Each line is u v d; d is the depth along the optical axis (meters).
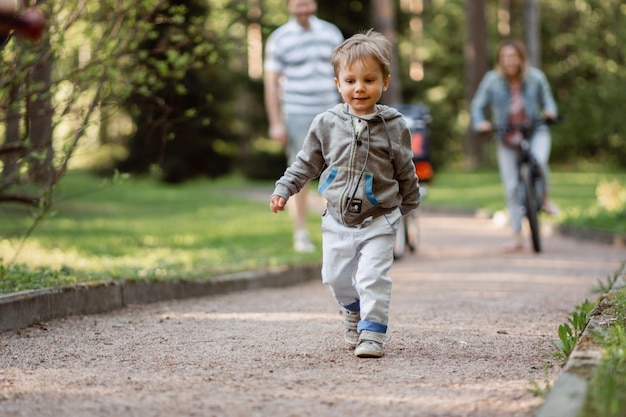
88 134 9.34
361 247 5.80
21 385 4.90
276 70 12.61
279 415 4.24
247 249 13.05
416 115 13.45
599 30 46.94
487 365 5.44
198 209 23.12
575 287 9.52
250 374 5.18
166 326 7.00
